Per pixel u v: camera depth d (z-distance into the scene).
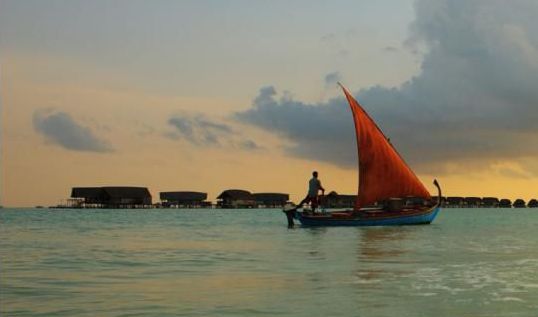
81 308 10.51
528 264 17.39
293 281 13.77
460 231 37.53
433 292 12.14
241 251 22.25
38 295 11.94
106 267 17.11
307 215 41.41
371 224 41.62
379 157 41.16
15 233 36.69
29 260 19.14
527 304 10.83
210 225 49.97
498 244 25.94
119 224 52.91
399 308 10.47
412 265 17.11
